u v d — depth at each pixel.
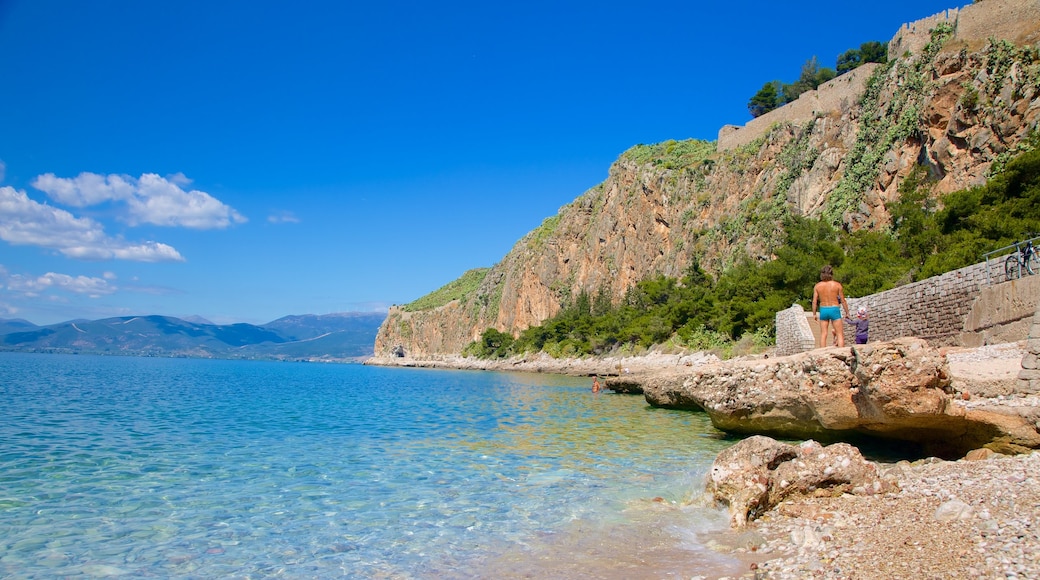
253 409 30.34
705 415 26.16
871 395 11.93
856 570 6.54
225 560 8.14
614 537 8.97
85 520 9.84
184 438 19.11
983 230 34.47
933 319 21.88
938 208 47.78
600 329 101.06
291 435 20.19
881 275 39.94
